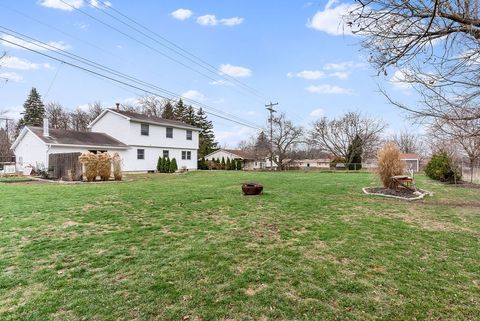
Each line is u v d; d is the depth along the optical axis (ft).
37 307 9.16
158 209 24.03
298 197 30.73
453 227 19.10
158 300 9.62
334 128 130.82
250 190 31.81
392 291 10.36
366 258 13.41
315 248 14.70
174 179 54.54
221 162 121.19
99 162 51.52
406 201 29.55
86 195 31.32
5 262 12.74
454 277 11.51
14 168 65.26
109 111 79.87
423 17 8.67
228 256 13.50
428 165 57.93
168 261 12.88
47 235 16.67
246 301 9.60
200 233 17.21
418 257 13.61
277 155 124.67
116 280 11.05
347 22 9.30
